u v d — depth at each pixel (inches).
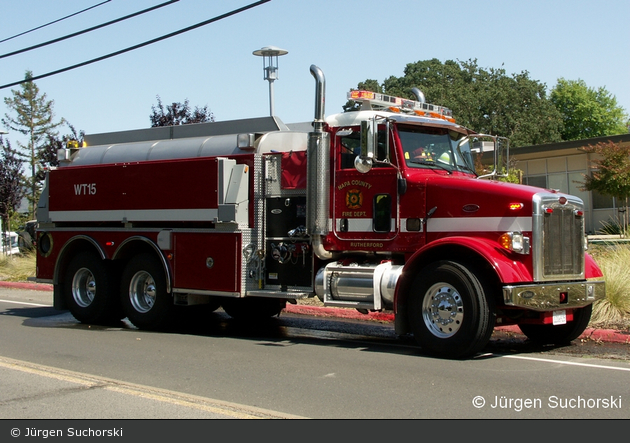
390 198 361.1
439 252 345.7
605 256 490.3
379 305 353.4
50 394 251.8
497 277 328.2
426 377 284.5
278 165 398.0
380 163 360.5
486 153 421.1
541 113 2170.3
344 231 373.1
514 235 326.0
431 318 333.4
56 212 485.1
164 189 427.5
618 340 377.7
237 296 394.6
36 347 366.9
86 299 477.7
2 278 808.3
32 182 1932.8
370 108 387.2
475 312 315.9
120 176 450.9
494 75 2342.5
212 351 354.0
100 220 460.1
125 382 275.4
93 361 324.8
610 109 2812.5
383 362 319.6
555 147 1158.3
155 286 434.9
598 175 1019.3
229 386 269.3
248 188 402.0
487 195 335.9
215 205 403.2
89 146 510.0
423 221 351.9
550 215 331.6
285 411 231.6
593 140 1120.8
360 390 261.1
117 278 468.4
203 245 409.1
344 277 365.4
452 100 2081.7
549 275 330.3
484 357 333.7
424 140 374.3
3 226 1175.6
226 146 422.0
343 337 409.4
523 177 1302.9
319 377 285.4
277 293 387.2
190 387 268.1
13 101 2450.8
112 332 431.8
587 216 1208.8
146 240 433.4
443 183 348.8
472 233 338.3
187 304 426.6
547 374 290.8
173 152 446.3
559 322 344.5
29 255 861.8
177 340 395.5
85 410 230.7
